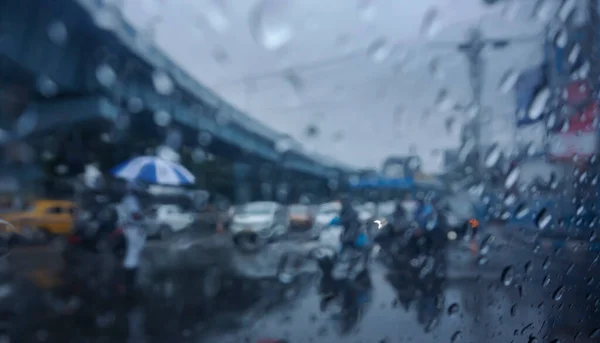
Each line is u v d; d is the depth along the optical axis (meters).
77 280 8.03
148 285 7.60
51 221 12.95
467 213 10.11
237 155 15.49
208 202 15.62
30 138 15.88
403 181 10.55
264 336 4.85
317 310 5.92
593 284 5.14
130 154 15.38
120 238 10.11
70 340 4.83
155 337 4.89
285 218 13.34
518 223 7.69
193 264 9.64
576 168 7.08
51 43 11.91
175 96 11.95
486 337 4.32
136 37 10.54
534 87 7.39
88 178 14.06
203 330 5.11
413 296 6.51
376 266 8.48
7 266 9.38
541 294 5.49
